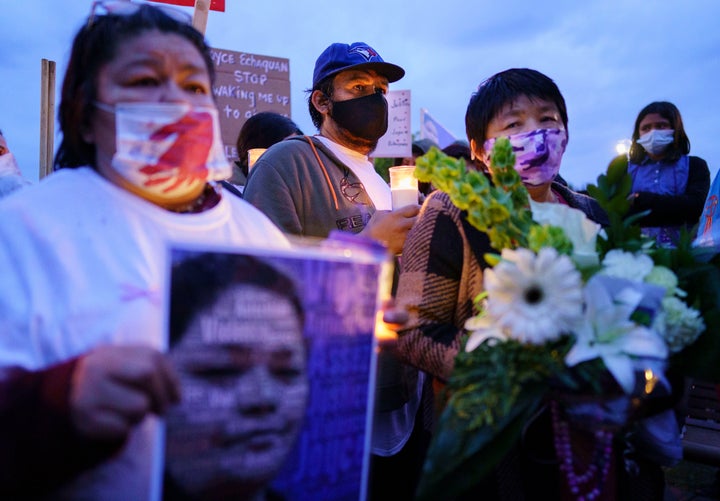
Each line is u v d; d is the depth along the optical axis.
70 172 1.07
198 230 1.12
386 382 1.97
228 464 0.84
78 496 0.90
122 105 1.04
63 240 0.96
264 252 0.87
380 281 0.99
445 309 1.42
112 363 0.77
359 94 2.41
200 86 1.12
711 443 2.29
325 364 0.93
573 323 1.01
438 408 1.18
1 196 2.91
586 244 1.14
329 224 2.29
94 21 1.09
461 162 1.19
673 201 3.37
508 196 1.18
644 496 1.32
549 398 1.11
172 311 0.80
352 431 0.96
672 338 1.10
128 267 1.00
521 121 1.56
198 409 0.81
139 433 0.93
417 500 1.01
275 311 0.88
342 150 2.46
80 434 0.77
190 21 1.17
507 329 1.03
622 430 1.13
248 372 0.85
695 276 1.20
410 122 3.90
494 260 1.12
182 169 1.06
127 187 1.08
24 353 0.91
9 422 0.78
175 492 0.80
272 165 2.29
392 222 1.91
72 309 0.94
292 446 0.89
